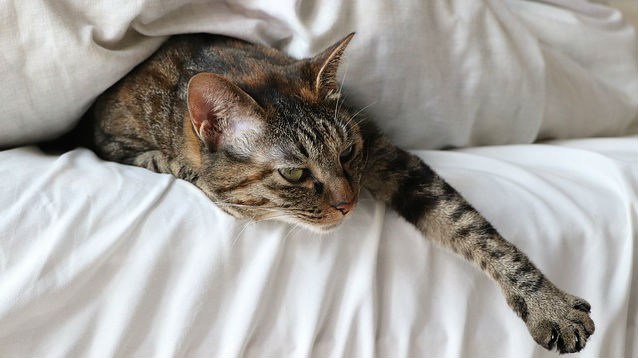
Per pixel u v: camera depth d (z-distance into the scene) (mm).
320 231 456
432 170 500
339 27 515
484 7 548
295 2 497
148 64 513
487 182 503
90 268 412
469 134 571
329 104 470
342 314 447
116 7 470
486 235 471
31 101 473
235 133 455
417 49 523
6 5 450
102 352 416
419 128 557
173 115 495
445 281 472
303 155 448
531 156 556
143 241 425
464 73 545
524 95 559
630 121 634
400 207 492
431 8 533
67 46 460
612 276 489
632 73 631
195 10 509
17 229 413
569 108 589
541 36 611
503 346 476
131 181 448
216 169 461
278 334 442
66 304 414
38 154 488
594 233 487
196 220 437
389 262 466
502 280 466
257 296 429
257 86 465
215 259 430
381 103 540
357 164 478
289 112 454
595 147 576
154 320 425
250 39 522
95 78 480
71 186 435
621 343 491
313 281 443
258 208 456
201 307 426
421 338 460
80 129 539
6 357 410
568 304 452
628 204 493
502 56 548
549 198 497
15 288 400
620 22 638
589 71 625
